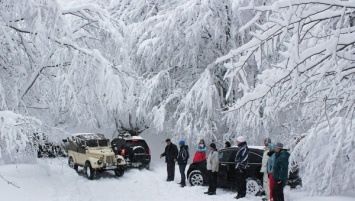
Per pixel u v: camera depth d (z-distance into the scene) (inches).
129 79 485.1
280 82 215.0
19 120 345.7
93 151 623.5
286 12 201.3
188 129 759.1
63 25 437.1
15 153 415.5
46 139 495.8
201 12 715.4
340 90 237.9
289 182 477.4
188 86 836.6
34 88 495.2
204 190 504.4
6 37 418.3
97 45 522.6
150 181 578.9
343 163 413.4
